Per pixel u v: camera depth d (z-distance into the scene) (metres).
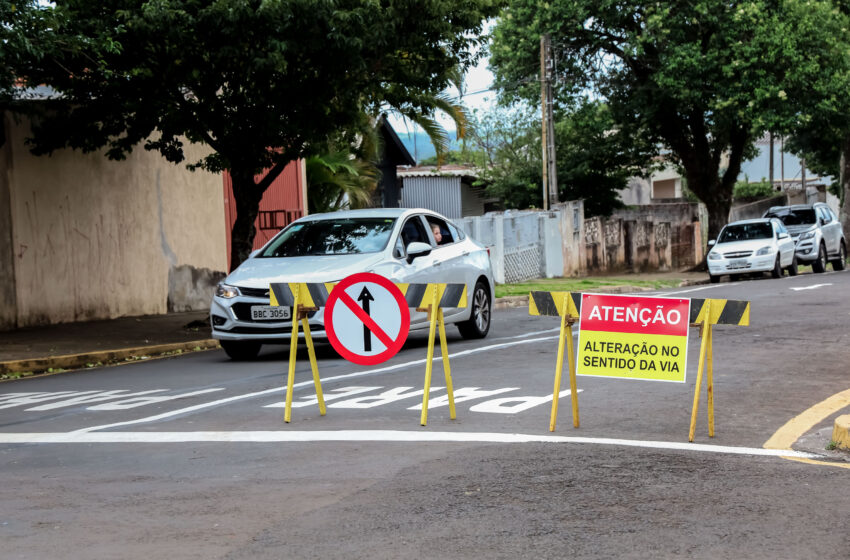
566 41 36.00
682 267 43.69
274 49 14.35
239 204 16.86
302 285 8.23
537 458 6.45
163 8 13.85
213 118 15.84
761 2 33.41
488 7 16.75
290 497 5.59
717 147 38.66
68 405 9.43
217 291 12.55
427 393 7.75
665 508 5.25
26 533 5.01
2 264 17.11
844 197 43.69
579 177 42.44
